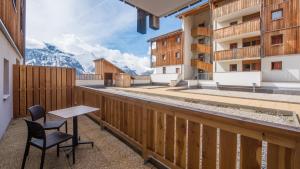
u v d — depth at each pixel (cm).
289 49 1619
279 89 1512
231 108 845
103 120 519
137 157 340
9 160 325
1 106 442
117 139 434
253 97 1212
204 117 214
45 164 311
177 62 2694
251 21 1736
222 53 1962
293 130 137
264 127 155
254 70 1828
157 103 293
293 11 1598
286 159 148
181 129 263
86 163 316
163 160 292
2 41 460
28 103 686
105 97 510
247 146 179
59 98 775
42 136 264
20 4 824
